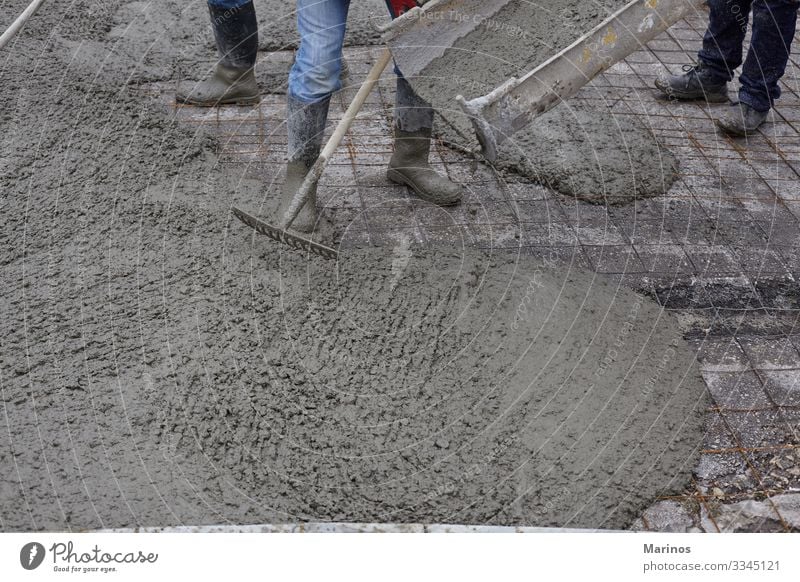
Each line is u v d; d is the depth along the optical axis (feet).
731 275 9.41
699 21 14.88
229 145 11.23
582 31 9.57
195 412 7.19
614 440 7.26
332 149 8.45
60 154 10.42
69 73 12.11
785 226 10.21
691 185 10.86
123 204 9.60
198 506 6.54
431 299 8.50
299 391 7.46
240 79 12.01
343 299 8.43
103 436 6.97
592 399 7.59
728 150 11.56
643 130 11.68
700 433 7.47
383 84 12.72
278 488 6.74
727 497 6.97
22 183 9.92
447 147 11.39
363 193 10.42
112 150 10.57
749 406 7.82
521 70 8.77
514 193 10.59
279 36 13.76
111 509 6.45
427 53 8.30
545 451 7.13
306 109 8.84
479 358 7.93
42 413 7.14
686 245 9.84
